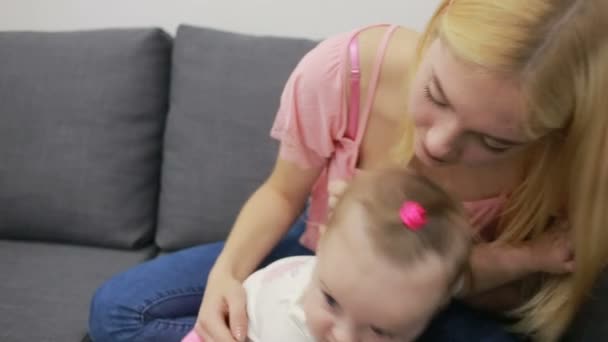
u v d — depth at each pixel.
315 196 1.00
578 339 0.78
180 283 1.00
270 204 0.98
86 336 1.02
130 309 0.96
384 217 0.72
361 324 0.72
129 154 1.31
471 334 0.86
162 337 0.97
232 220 1.27
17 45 1.34
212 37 1.31
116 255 1.30
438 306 0.74
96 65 1.30
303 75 0.90
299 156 0.95
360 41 0.87
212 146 1.27
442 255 0.71
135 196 1.32
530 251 0.83
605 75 0.63
